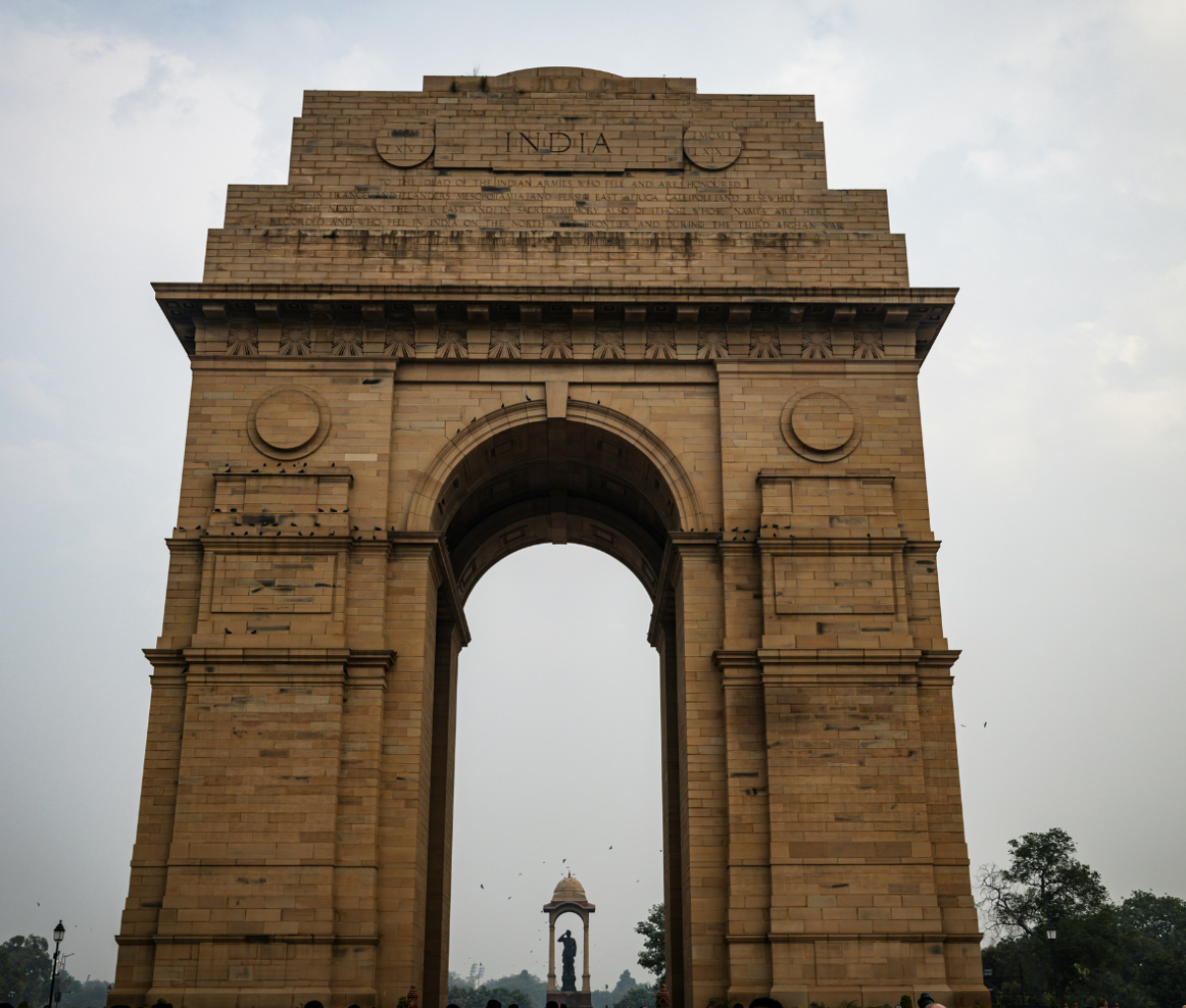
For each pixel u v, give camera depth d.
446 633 54.03
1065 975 109.62
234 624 42.81
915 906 40.03
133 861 40.34
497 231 48.16
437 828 51.59
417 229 48.47
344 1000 38.78
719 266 48.03
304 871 39.91
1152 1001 123.12
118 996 38.72
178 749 41.69
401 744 42.53
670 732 53.25
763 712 42.59
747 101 51.53
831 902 40.06
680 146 50.75
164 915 39.28
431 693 46.22
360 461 45.44
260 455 45.41
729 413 46.34
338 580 43.41
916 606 44.19
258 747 41.31
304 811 40.62
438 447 46.16
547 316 47.12
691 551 45.00
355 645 42.97
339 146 50.22
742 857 40.97
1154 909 163.38
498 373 47.00
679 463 46.16
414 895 41.16
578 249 48.00
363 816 41.00
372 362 46.53
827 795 41.31
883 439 46.12
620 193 50.06
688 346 47.25
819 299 46.50
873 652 42.69
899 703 42.41
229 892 39.62
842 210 50.03
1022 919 117.94
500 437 46.97
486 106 51.03
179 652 42.44
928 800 41.97
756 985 39.50
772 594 43.59
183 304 46.28
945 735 42.78
